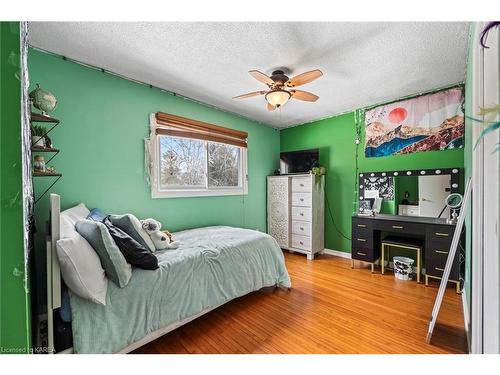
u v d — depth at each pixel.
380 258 3.32
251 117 4.04
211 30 1.80
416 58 2.18
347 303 2.28
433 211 2.94
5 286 0.77
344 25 1.73
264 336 1.77
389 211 3.29
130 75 2.54
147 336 1.54
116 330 1.37
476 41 1.38
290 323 1.94
